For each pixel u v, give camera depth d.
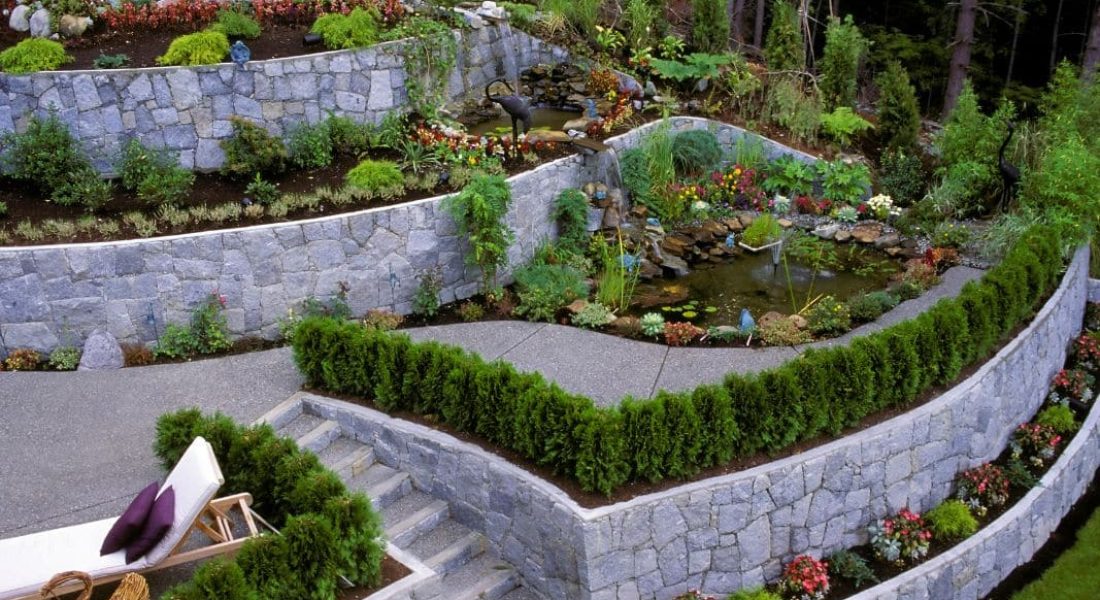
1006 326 8.91
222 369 8.97
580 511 6.64
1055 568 8.47
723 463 7.19
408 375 7.80
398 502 7.75
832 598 7.34
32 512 7.03
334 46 11.64
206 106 10.88
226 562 5.70
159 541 6.02
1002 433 8.94
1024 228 10.41
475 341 9.36
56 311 9.02
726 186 12.36
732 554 7.21
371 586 6.27
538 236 10.90
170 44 11.71
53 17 11.87
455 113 12.78
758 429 7.21
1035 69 22.02
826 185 12.31
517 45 13.80
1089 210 10.41
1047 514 8.72
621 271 10.01
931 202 11.69
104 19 12.30
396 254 9.76
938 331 8.14
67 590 5.80
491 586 7.15
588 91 13.49
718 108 13.33
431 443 7.59
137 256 8.96
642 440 6.83
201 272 9.16
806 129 13.02
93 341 8.98
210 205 10.12
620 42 14.16
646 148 11.97
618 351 9.08
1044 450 9.02
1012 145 11.75
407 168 10.78
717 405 7.04
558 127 12.62
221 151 11.04
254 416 8.16
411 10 12.90
